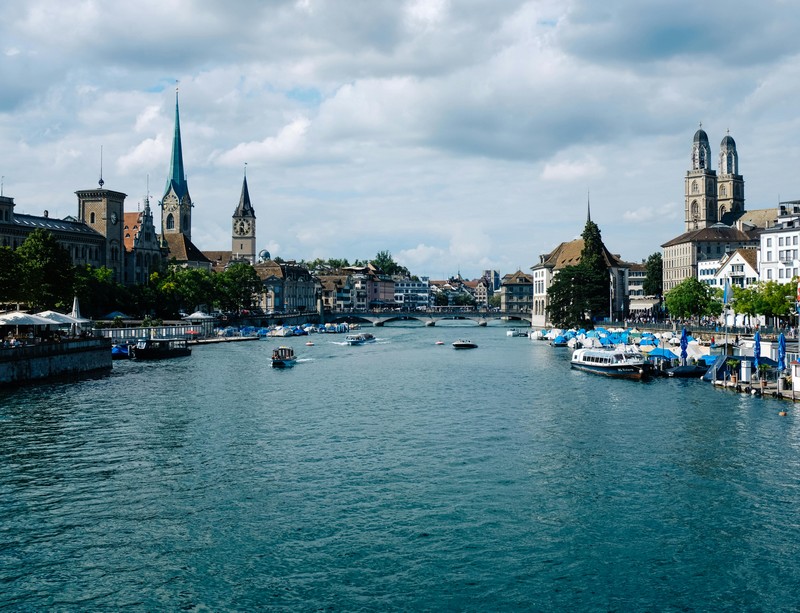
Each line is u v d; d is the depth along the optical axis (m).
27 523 42.38
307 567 37.03
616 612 32.94
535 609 33.19
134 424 68.00
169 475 51.38
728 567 37.03
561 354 151.00
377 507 44.97
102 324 169.00
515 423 69.44
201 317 199.00
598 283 197.38
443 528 41.75
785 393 80.62
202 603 33.69
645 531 41.41
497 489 48.44
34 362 95.00
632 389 92.06
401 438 62.88
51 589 34.88
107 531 41.31
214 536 40.66
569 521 42.81
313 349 168.00
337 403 81.69
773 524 42.25
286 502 45.88
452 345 181.12
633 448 58.88
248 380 102.81
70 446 59.22
